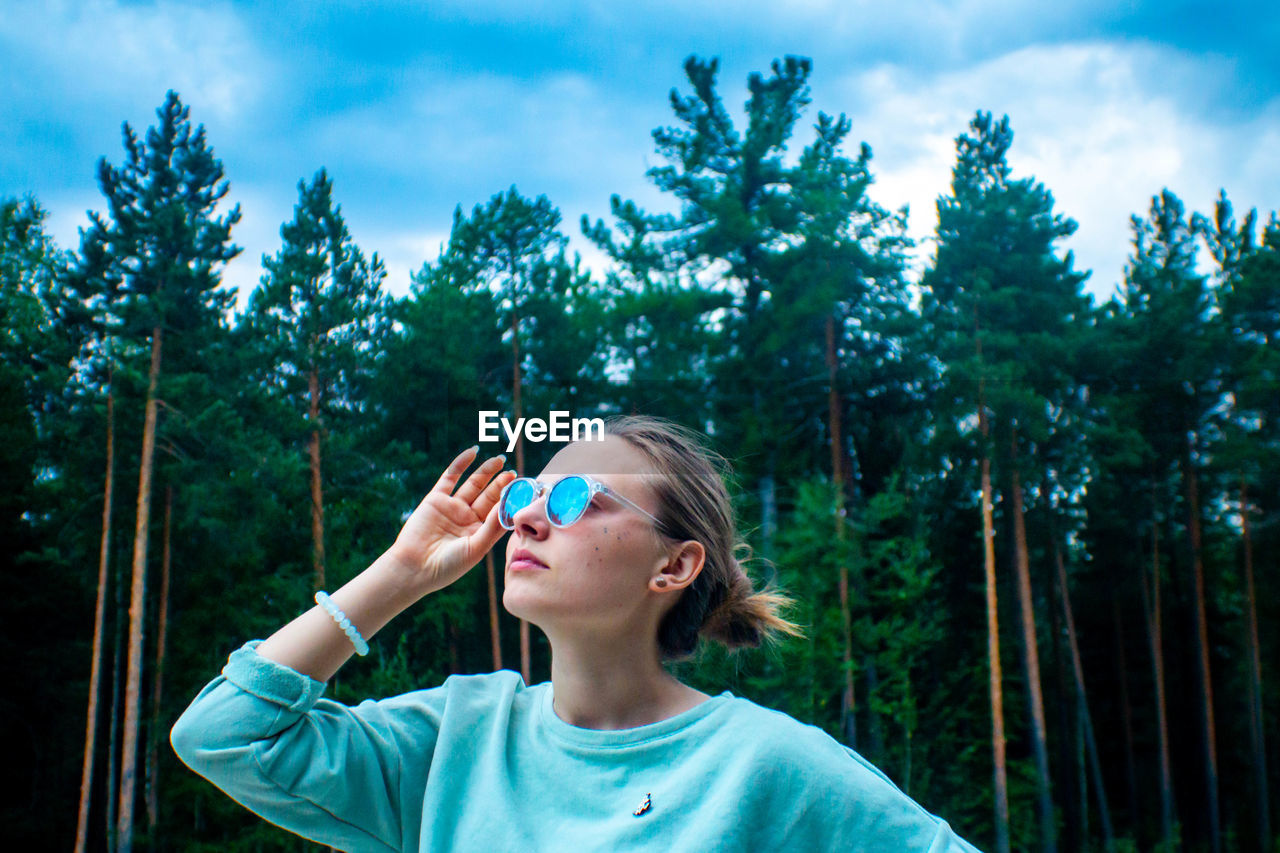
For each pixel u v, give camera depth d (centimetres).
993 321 2912
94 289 2953
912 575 2455
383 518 2666
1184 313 2972
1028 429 2712
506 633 2484
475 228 2772
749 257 2489
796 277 2425
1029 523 3073
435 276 2862
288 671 126
